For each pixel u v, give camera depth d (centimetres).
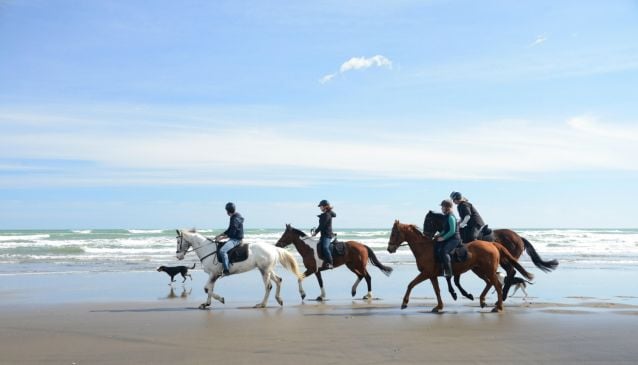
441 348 895
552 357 837
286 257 1398
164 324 1124
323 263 1499
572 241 5097
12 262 2803
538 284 1941
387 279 2161
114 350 891
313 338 974
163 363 810
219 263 1338
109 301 1508
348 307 1370
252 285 1953
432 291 1761
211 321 1159
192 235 1355
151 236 5262
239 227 1343
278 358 835
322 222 1512
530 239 5406
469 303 1431
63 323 1141
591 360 820
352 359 828
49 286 1848
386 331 1036
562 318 1173
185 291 1772
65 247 3662
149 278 2148
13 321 1168
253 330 1053
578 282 2009
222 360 826
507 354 855
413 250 1273
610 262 2950
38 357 848
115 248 3775
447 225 1234
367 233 6525
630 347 900
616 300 1503
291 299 1576
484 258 1248
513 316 1204
